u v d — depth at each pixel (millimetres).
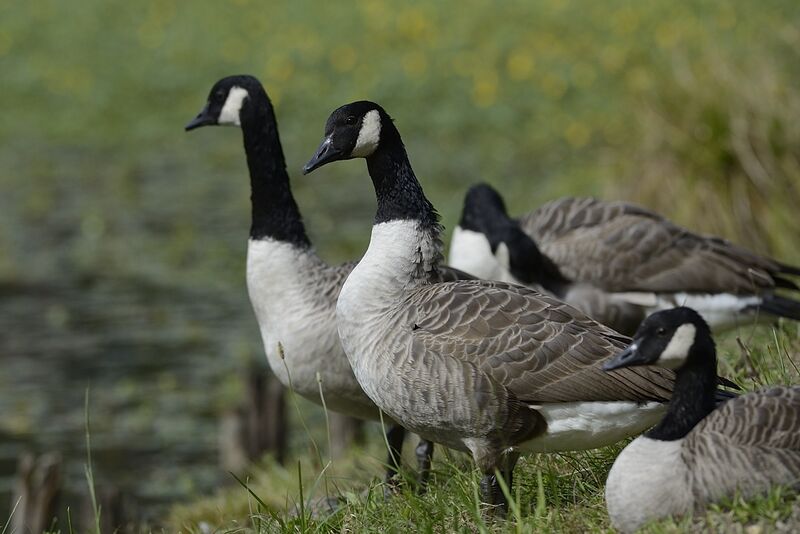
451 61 32438
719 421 6508
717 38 21703
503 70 31578
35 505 12000
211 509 11406
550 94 29766
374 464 10984
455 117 29562
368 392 8109
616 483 6570
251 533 8844
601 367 7355
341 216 24172
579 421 7523
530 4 35188
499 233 12141
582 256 11945
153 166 29281
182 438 15734
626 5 32844
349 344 8141
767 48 16547
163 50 36594
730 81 15867
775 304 11609
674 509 6441
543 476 7801
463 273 9695
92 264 22531
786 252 14922
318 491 10695
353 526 7809
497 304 7723
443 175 25562
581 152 25953
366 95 31297
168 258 22672
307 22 36812
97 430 15945
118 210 25688
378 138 8312
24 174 28719
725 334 12078
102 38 37906
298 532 7809
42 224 24938
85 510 12219
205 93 33469
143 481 14453
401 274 8125
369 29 35344
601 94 28859
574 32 32469
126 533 11875
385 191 8305
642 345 6688
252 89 10500
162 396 16953
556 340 7527
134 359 18188
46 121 32750
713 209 15344
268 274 9812
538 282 12047
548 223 12445
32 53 37156
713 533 6277
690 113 15727
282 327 9719
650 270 11805
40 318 19984
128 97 33875
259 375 14172
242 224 24438
